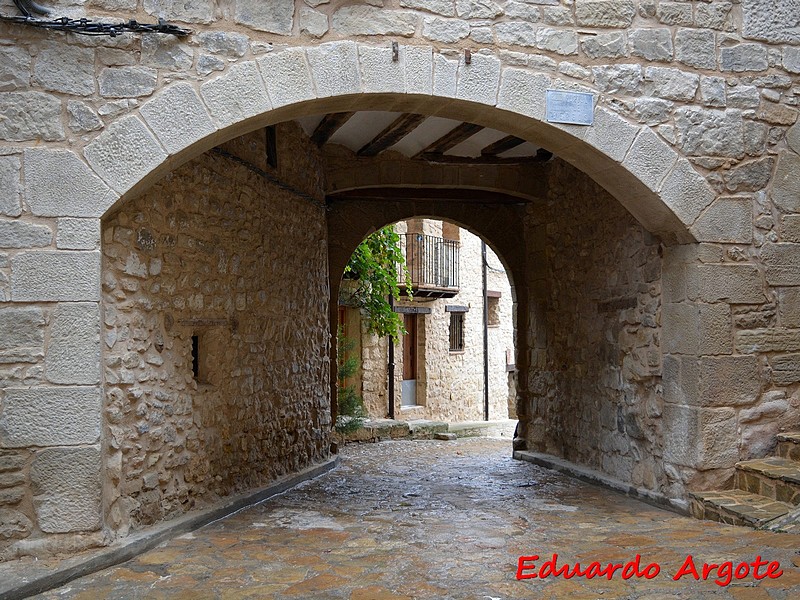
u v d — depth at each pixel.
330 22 4.01
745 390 4.60
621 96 4.45
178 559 3.66
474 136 6.68
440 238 13.93
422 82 4.11
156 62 3.74
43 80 3.60
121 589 3.21
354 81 4.02
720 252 4.61
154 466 4.13
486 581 3.23
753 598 2.85
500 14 4.26
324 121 6.24
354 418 10.39
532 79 4.30
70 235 3.57
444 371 14.35
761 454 4.61
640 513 4.71
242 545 3.93
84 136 3.63
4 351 3.48
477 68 4.20
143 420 4.03
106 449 3.68
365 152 7.13
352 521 4.54
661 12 4.54
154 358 4.16
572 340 6.64
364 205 8.02
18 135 3.56
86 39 3.65
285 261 6.07
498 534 4.14
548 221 7.22
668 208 4.53
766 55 4.71
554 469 6.73
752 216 4.66
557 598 2.98
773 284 4.67
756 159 4.68
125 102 3.68
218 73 3.82
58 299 3.54
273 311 5.80
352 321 12.34
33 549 3.44
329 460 6.97
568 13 4.38
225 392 4.99
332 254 7.94
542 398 7.36
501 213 8.01
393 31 4.08
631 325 5.43
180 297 4.46
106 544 3.58
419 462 7.51
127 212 3.93
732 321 4.61
